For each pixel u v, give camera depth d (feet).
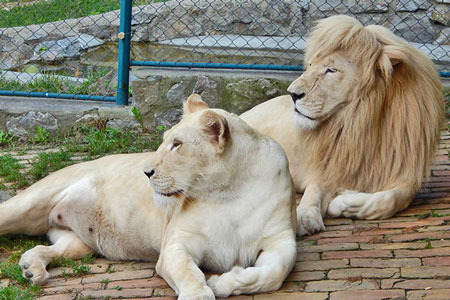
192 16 45.80
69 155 36.22
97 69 47.32
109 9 51.44
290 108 30.76
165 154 21.74
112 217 25.04
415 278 21.48
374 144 27.50
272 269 20.94
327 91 27.07
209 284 20.90
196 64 39.29
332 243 24.95
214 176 21.70
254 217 22.00
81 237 25.88
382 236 25.16
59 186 26.32
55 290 22.71
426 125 27.68
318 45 27.48
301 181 29.45
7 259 25.64
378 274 21.95
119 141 37.81
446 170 31.96
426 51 41.34
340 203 27.27
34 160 35.88
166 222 23.30
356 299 20.36
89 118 39.37
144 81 39.14
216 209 22.07
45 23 49.44
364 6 43.91
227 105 39.14
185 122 22.07
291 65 39.88
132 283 22.84
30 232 26.84
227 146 21.66
